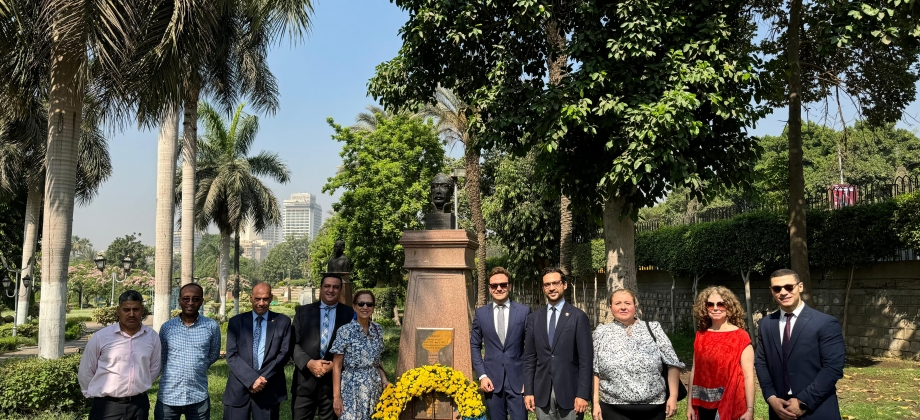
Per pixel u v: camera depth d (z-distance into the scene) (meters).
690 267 16.80
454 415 5.91
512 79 9.81
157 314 13.74
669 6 9.13
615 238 10.32
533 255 25.05
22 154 22.22
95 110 10.25
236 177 28.77
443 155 28.67
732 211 16.19
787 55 11.90
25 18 8.26
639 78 8.95
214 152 29.95
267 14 10.43
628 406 4.77
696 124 8.39
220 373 11.33
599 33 9.24
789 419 4.35
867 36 8.98
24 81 9.67
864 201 12.46
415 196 27.25
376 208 26.58
